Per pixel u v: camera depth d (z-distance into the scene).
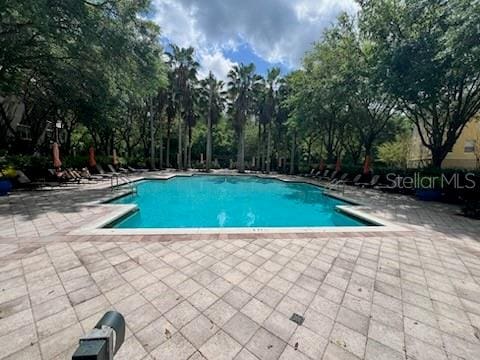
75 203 6.14
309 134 19.45
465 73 7.30
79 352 0.70
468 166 14.58
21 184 8.45
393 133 18.77
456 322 1.95
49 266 2.68
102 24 7.26
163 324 1.82
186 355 1.54
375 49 9.90
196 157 31.98
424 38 7.80
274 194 11.29
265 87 22.58
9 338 1.62
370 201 8.02
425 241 3.95
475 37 5.79
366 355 1.59
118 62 8.13
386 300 2.23
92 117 11.98
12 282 2.33
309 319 1.94
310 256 3.21
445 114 10.30
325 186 12.38
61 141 17.84
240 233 4.03
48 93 10.54
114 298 2.13
